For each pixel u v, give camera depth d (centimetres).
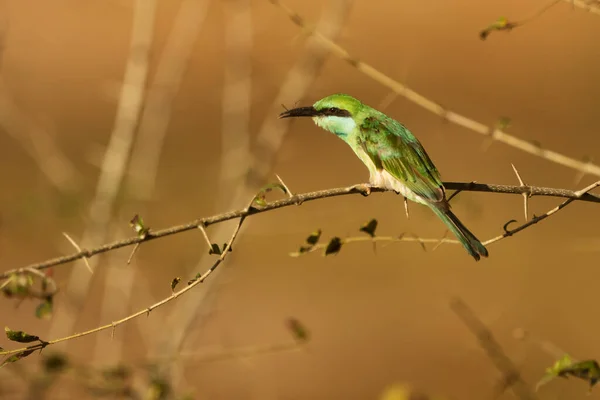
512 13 2327
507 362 816
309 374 1405
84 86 2116
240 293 1617
